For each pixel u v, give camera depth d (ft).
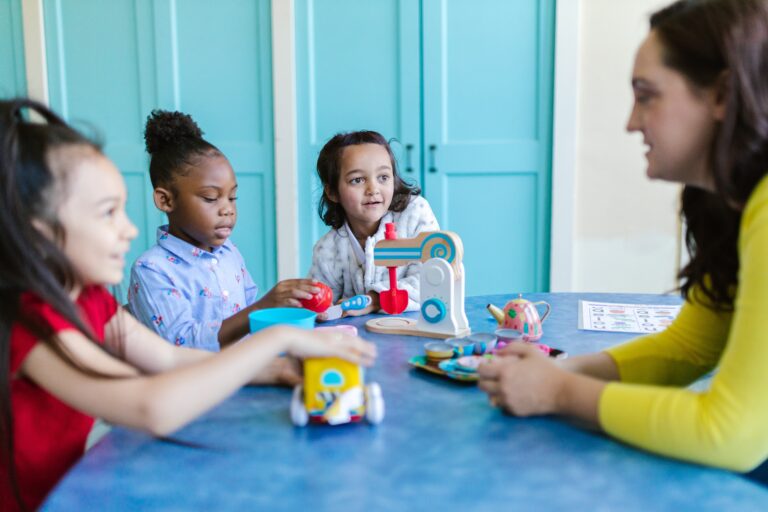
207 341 4.61
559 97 8.06
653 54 2.39
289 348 2.46
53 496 1.98
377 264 4.14
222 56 8.57
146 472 2.12
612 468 2.10
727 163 2.24
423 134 8.43
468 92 8.29
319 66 8.46
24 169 2.32
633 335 3.66
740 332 2.14
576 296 4.75
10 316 2.30
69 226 2.41
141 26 8.64
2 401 2.34
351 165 5.22
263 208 8.77
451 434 2.37
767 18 2.21
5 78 8.93
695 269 2.94
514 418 2.51
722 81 2.25
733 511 1.84
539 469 2.10
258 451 2.26
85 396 2.26
